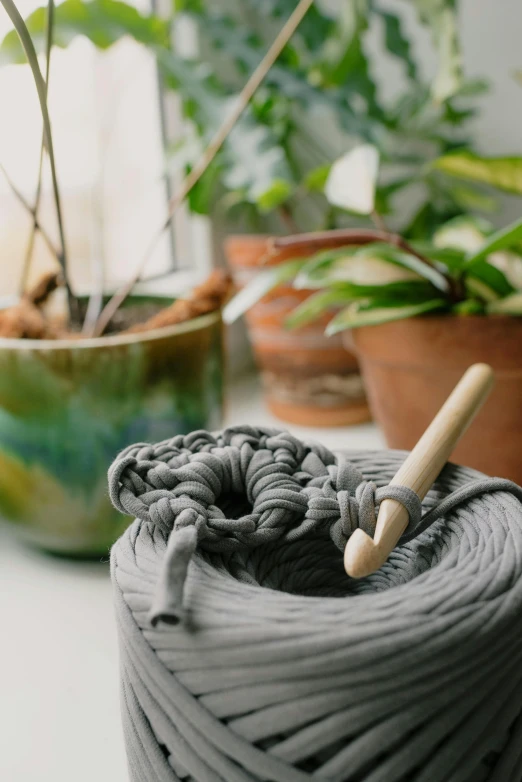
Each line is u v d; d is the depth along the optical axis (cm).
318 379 55
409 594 20
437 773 19
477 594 19
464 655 18
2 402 35
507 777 21
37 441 35
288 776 18
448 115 60
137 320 46
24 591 39
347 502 23
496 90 63
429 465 25
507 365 36
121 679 23
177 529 22
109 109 55
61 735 30
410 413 40
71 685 33
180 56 53
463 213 60
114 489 23
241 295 42
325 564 28
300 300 51
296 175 61
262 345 55
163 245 64
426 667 18
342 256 41
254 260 51
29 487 37
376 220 39
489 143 65
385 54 67
